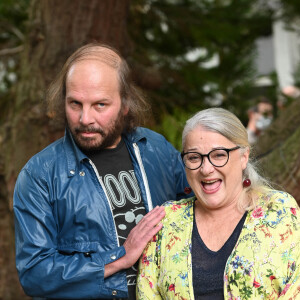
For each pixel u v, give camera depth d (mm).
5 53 5371
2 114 5258
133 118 2951
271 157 3803
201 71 5957
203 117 2537
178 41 6027
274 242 2432
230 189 2551
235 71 6105
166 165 3078
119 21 4457
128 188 2863
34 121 4266
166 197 3006
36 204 2715
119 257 2631
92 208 2727
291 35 8984
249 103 5996
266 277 2395
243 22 6098
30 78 4398
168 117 5145
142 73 5176
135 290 2764
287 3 6141
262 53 9234
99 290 2627
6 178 4395
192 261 2508
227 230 2537
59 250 2740
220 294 2441
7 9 5723
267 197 2559
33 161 2795
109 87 2650
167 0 5895
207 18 5953
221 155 2506
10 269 4715
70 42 4332
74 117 2668
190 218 2627
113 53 2795
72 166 2779
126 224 2795
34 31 4434
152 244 2648
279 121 4035
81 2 4340
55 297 2654
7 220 4723
